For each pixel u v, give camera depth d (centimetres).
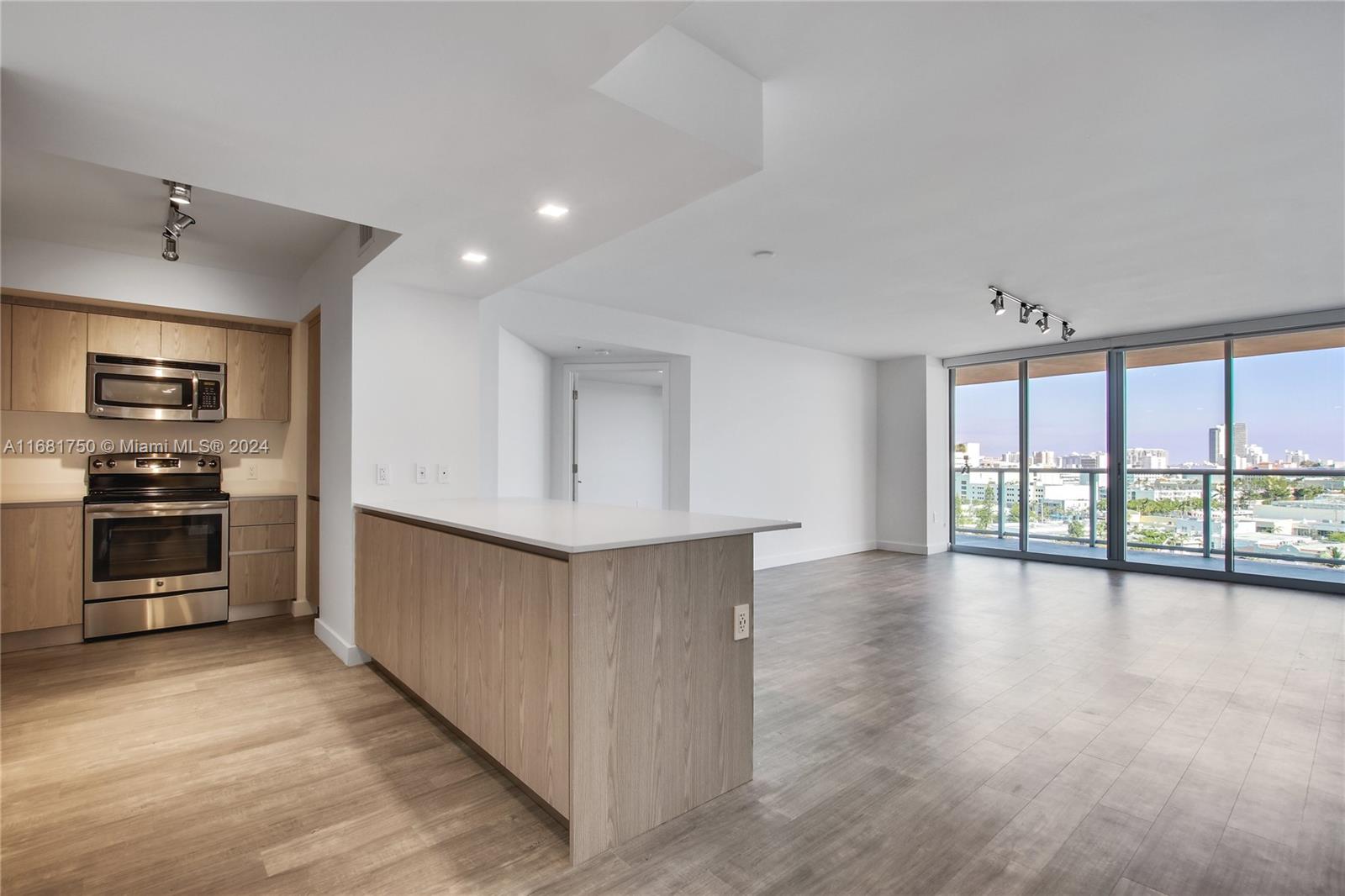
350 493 329
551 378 591
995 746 247
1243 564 571
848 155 251
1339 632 408
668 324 561
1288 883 167
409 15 131
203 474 431
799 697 297
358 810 201
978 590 536
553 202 230
